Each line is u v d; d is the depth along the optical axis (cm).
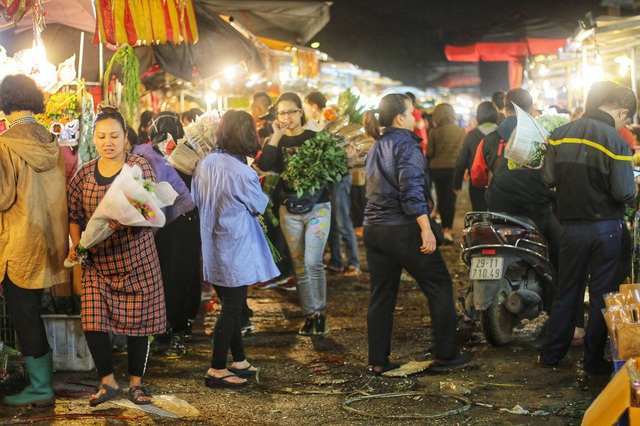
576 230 532
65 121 595
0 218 484
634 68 1024
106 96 771
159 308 495
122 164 492
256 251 540
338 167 657
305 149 657
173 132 666
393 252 547
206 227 534
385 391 529
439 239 545
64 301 568
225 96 1270
